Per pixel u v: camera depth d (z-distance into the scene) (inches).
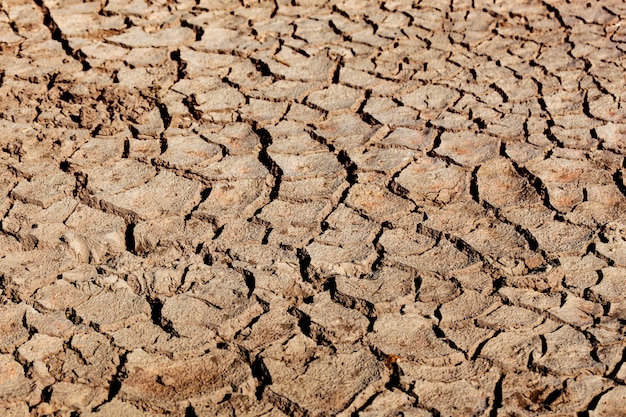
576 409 84.8
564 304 99.3
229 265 105.3
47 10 172.7
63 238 108.1
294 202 118.3
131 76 150.3
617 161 128.3
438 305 99.3
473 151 131.2
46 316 95.0
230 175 123.8
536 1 189.3
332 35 169.8
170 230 111.3
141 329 94.0
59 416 82.8
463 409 84.8
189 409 84.2
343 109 142.6
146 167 124.9
